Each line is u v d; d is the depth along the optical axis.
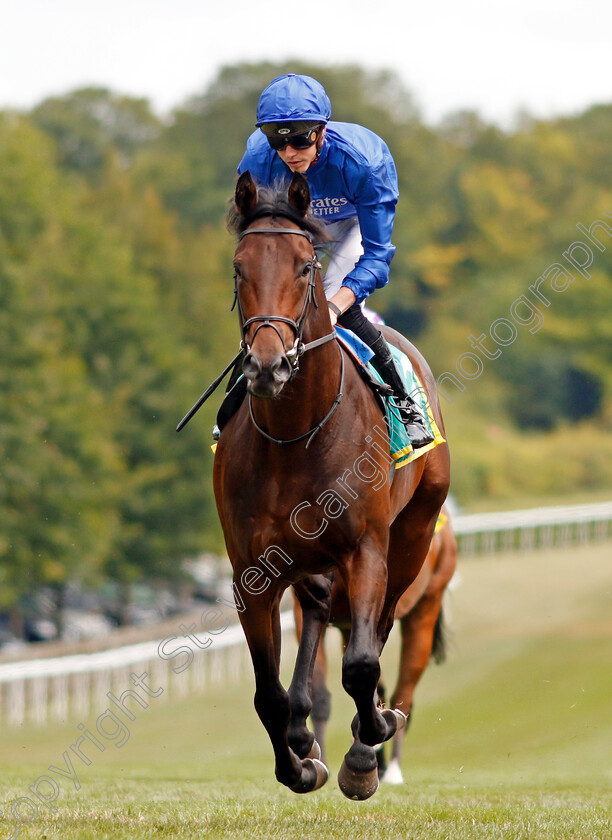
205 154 52.34
